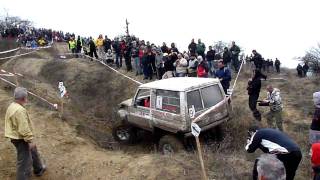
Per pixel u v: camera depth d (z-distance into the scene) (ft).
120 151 34.99
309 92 60.18
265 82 69.00
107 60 77.00
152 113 35.86
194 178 25.79
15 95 23.81
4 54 94.22
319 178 18.74
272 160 18.47
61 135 34.88
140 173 27.32
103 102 57.72
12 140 24.09
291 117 47.03
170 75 54.24
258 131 21.44
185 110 32.45
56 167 29.22
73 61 75.92
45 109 40.50
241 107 45.27
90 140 36.99
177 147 32.78
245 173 26.40
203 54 62.95
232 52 71.82
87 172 28.60
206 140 35.63
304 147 33.86
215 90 34.73
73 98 57.93
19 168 24.32
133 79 63.00
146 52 61.46
